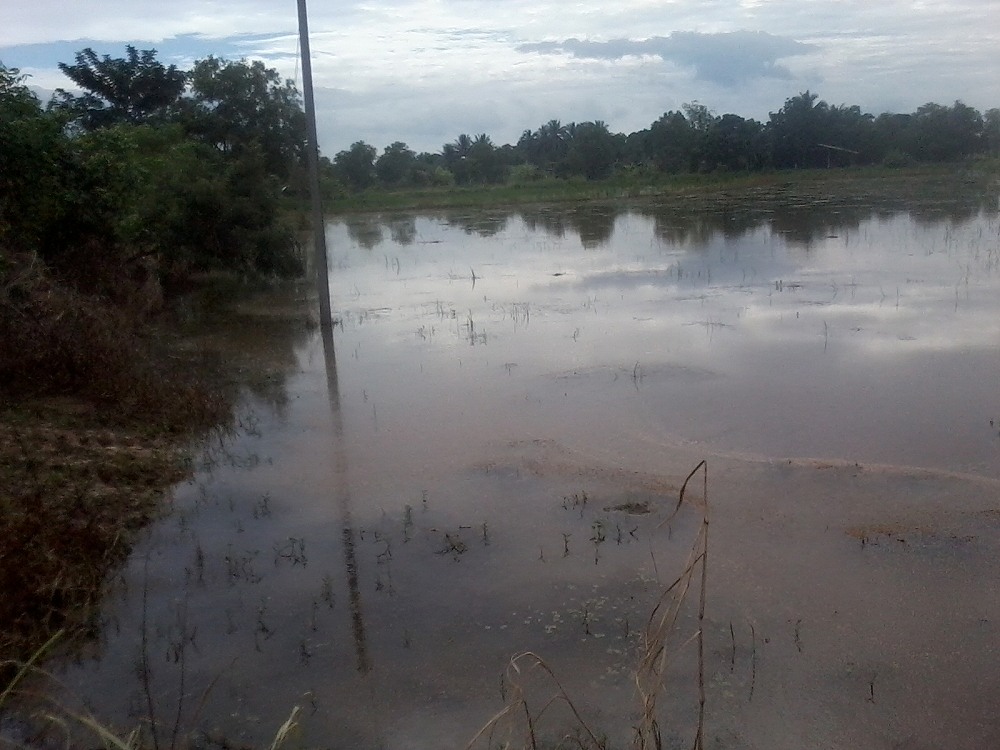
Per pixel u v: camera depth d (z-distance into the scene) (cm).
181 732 412
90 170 1324
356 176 5409
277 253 1714
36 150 1225
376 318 1395
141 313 1309
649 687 365
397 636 484
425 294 1620
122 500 665
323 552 586
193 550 595
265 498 666
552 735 397
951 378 903
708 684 428
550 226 2931
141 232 1603
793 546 557
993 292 1353
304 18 1231
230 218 1672
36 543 555
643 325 1234
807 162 4909
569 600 510
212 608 520
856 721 401
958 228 2230
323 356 1143
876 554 541
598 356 1061
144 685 447
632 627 480
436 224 3288
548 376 984
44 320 948
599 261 1964
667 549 562
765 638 463
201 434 833
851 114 4906
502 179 5806
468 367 1047
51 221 1318
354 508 654
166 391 905
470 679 444
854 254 1845
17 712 427
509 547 577
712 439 752
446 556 571
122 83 3262
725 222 2684
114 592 539
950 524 572
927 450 706
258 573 559
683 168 5056
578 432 789
